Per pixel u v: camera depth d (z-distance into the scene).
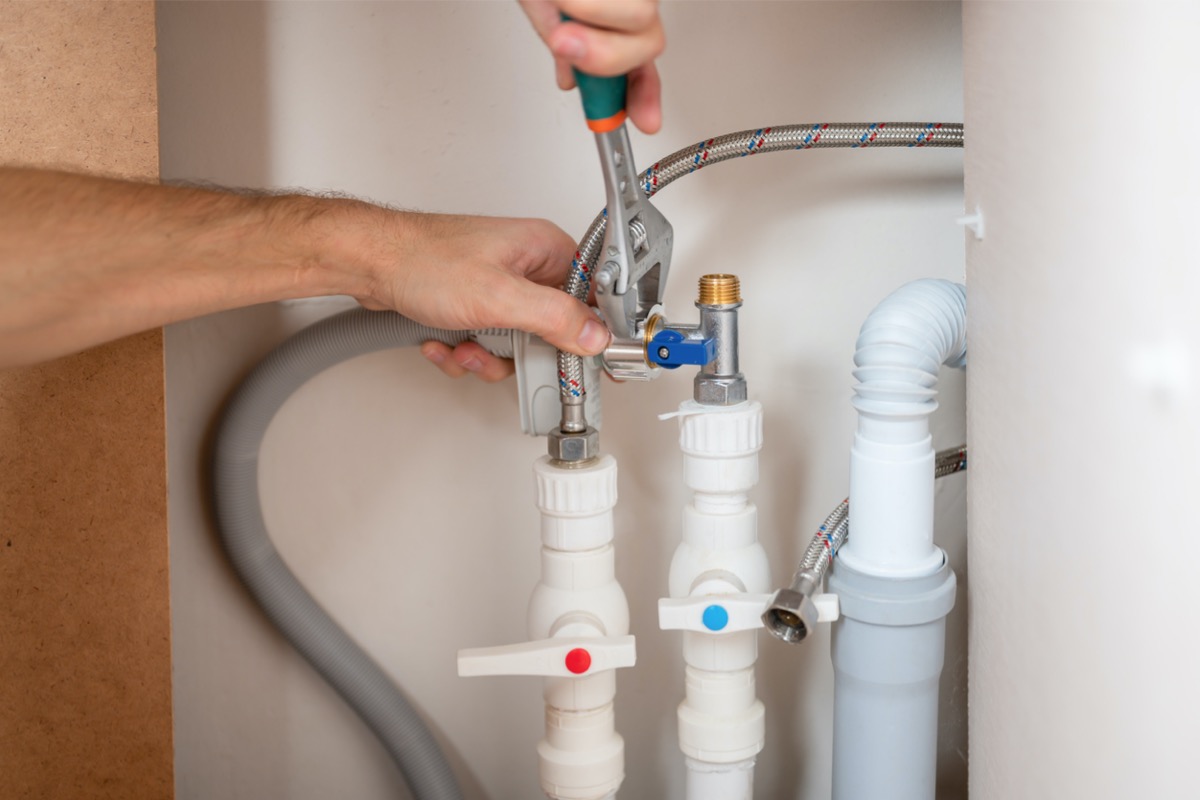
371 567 0.94
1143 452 0.48
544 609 0.75
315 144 0.85
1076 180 0.52
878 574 0.70
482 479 0.91
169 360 0.90
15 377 0.73
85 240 0.60
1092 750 0.55
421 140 0.84
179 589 0.95
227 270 0.65
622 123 0.55
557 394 0.76
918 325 0.69
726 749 0.77
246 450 0.87
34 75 0.70
